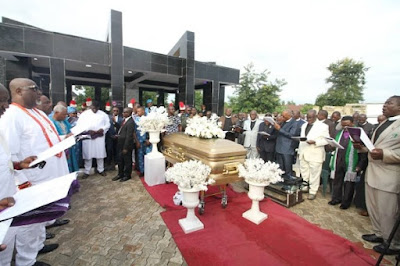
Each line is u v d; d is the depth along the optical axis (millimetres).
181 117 6828
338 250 2303
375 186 2455
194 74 12352
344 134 3605
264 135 4520
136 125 4832
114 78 9609
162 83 17172
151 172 4188
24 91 2209
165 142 4480
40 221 1235
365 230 2867
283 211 3229
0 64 8688
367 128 4688
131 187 4234
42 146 2318
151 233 2660
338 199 3666
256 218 2871
